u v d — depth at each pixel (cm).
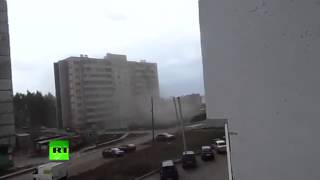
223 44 184
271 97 159
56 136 6481
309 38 144
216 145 3666
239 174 177
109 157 4369
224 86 185
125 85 10231
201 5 202
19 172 3975
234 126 180
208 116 199
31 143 5972
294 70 150
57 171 2961
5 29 5653
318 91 142
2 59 5578
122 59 10306
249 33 168
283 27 153
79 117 9456
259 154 165
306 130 146
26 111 10231
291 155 152
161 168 2550
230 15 178
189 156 2972
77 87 9544
